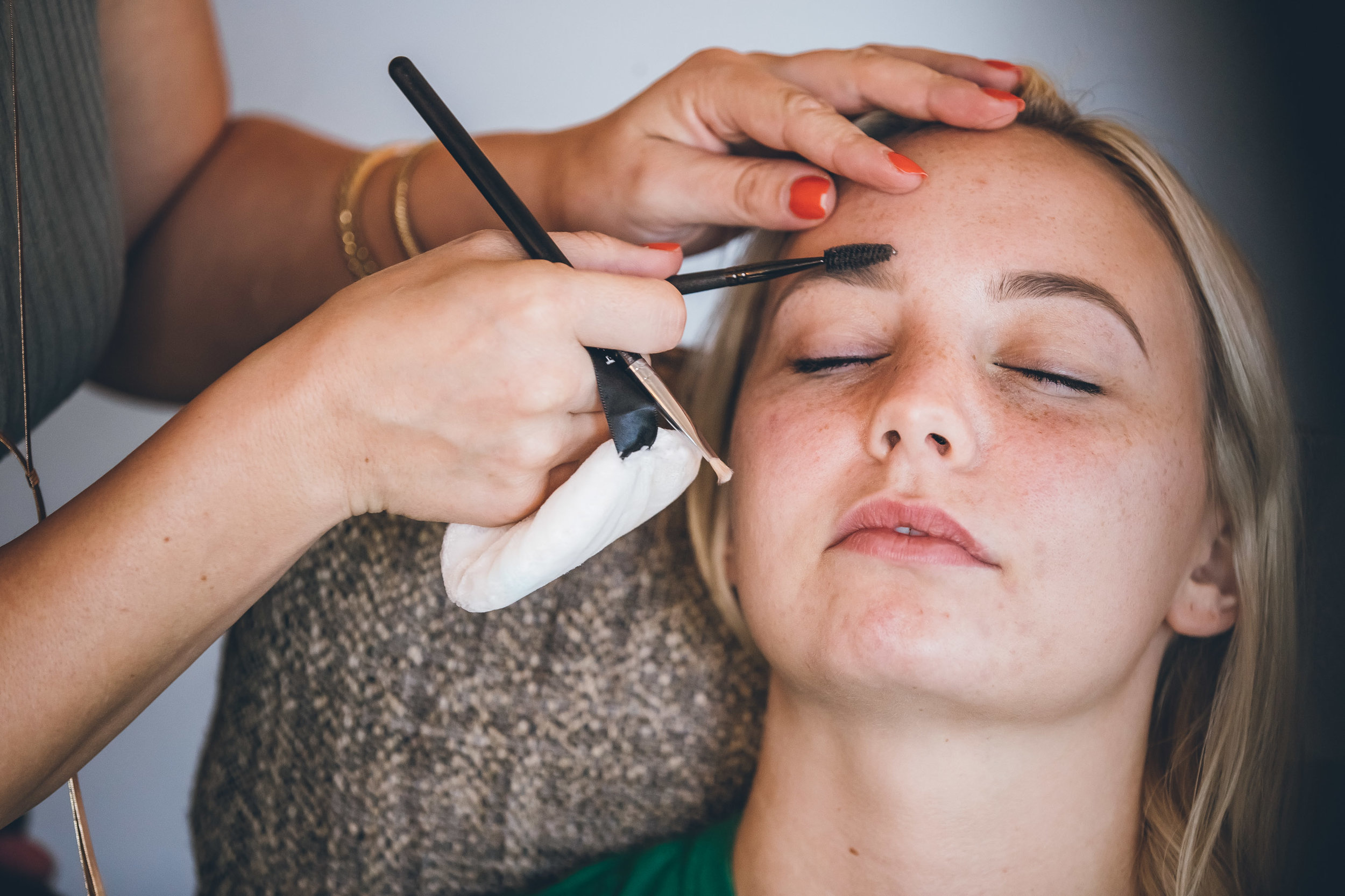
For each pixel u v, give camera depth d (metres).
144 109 1.15
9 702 0.63
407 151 1.19
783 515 0.80
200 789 1.15
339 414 0.67
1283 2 1.34
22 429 0.92
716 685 1.10
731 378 1.06
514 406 0.65
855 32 1.57
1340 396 1.28
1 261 0.82
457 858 1.10
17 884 1.32
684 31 1.61
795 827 0.89
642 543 1.12
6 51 0.81
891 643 0.73
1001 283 0.80
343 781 1.10
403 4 1.63
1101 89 1.43
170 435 0.67
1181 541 0.83
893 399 0.75
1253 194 1.35
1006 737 0.79
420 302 0.65
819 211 0.86
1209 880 0.92
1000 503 0.74
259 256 1.21
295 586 1.12
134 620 0.66
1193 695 0.97
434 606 1.10
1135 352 0.81
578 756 1.10
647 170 0.96
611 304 0.65
